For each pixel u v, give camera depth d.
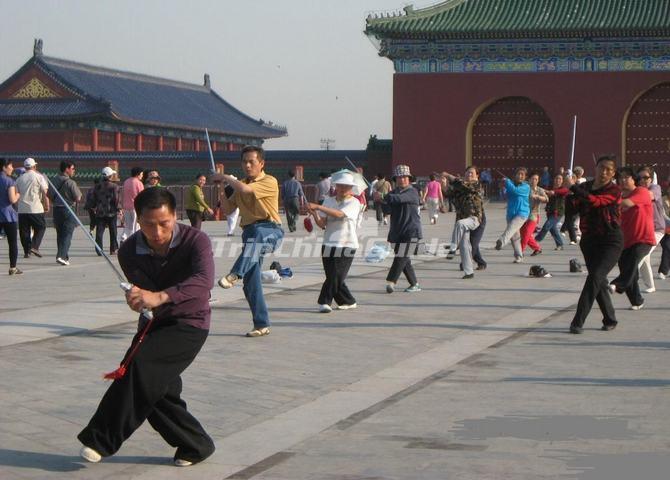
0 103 88.19
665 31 64.94
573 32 65.56
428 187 46.47
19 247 31.45
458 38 67.25
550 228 30.59
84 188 49.50
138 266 8.88
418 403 11.00
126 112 89.94
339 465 8.82
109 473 8.67
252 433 9.91
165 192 8.69
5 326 15.62
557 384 11.88
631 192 17.25
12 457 9.06
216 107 107.88
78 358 13.33
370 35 68.25
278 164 74.69
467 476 8.47
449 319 16.94
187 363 8.74
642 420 10.21
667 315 17.28
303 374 12.59
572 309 18.12
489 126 68.94
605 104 66.56
